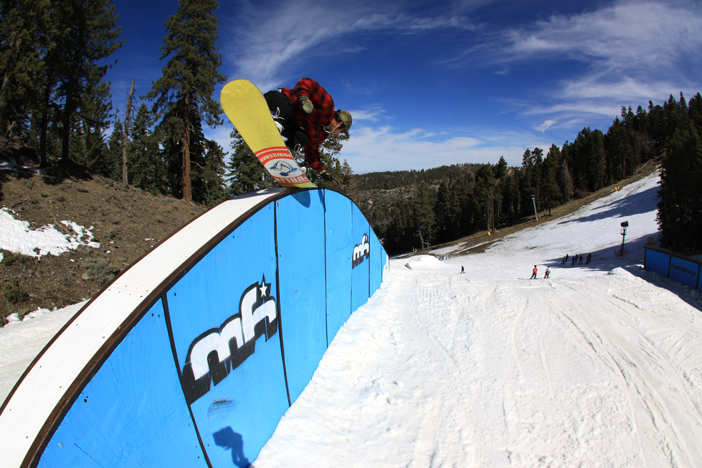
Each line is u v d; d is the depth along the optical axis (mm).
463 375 7492
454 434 5730
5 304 11789
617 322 10781
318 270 6840
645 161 106500
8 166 18438
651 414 6684
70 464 2240
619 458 5625
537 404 6777
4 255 13211
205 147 29469
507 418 6285
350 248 9055
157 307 3037
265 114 3244
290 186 5672
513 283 15062
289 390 5547
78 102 20391
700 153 38375
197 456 3432
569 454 5621
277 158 3998
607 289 13781
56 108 20047
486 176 108438
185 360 3379
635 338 9758
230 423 4008
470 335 9453
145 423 2879
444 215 97250
